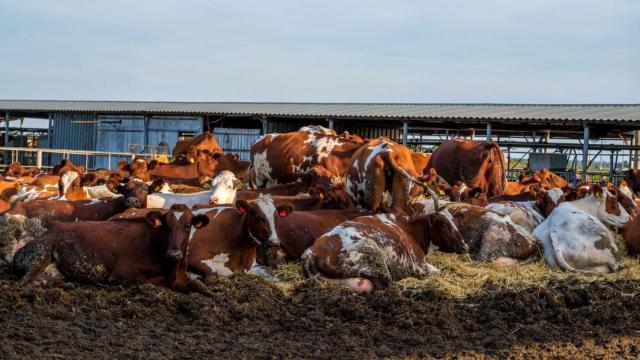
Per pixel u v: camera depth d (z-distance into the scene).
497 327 8.73
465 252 11.01
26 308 8.38
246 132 46.81
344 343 7.88
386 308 9.07
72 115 52.66
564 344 8.20
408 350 7.74
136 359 6.99
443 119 39.56
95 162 51.59
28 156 54.12
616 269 11.45
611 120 34.75
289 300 9.27
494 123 40.31
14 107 56.25
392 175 13.36
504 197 15.58
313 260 9.71
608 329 8.89
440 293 9.60
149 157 38.84
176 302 8.84
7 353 6.89
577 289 10.08
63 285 9.21
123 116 50.78
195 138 27.30
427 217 10.97
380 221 10.66
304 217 11.35
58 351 7.09
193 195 12.80
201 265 10.05
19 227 10.30
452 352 7.75
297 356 7.38
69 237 9.37
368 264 9.68
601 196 13.56
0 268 10.05
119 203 11.48
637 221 12.36
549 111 40.41
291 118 44.78
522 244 11.47
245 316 8.61
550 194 13.91
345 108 47.84
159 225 9.33
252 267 10.28
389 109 46.16
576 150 50.31
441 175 18.70
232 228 10.20
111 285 9.36
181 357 7.13
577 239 11.39
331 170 17.27
